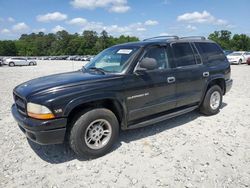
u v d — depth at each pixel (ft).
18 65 114.11
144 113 14.83
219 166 12.12
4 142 15.11
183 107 17.84
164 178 11.19
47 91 11.80
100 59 16.40
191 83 17.39
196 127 17.40
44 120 11.37
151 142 14.89
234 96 27.86
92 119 12.53
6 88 35.70
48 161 12.82
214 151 13.71
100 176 11.43
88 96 12.19
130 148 14.14
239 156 13.12
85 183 10.92
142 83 14.34
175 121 18.65
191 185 10.63
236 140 15.20
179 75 16.44
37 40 403.95
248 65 84.53
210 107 19.53
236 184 10.68
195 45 18.47
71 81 12.72
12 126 17.99
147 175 11.46
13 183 10.91
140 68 14.25
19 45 370.53
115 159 12.94
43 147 14.39
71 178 11.30
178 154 13.39
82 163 12.60
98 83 12.82
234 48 297.33
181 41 17.49
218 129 17.04
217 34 318.65
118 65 14.55
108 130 13.38
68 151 13.87
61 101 11.54
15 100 13.61
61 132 11.73
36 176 11.46
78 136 12.25
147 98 14.75
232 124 18.06
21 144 14.82
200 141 15.05
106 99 13.04
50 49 392.27
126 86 13.65
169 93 15.99
